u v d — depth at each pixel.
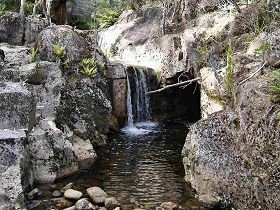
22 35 5.65
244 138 2.83
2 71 3.99
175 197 3.02
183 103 6.47
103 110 4.69
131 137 4.99
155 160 3.99
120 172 3.62
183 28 6.67
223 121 3.07
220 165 2.90
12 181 2.76
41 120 3.68
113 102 5.35
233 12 5.26
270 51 3.37
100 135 4.59
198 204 2.88
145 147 4.50
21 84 3.78
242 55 3.76
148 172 3.62
